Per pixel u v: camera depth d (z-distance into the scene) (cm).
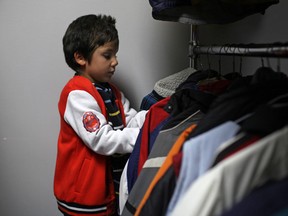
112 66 90
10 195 116
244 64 117
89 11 106
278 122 44
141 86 113
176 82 93
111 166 95
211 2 81
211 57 113
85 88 86
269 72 58
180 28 111
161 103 80
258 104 53
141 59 111
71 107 85
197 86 81
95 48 86
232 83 67
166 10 83
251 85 54
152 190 58
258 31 115
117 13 107
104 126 83
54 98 111
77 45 87
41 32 105
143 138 78
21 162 114
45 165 115
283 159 40
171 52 112
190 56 99
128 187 79
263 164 40
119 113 96
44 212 119
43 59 107
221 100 55
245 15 92
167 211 50
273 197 37
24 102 109
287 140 40
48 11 104
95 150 83
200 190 40
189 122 69
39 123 112
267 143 40
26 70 107
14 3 102
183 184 48
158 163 66
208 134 49
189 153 48
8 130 111
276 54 54
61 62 108
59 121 113
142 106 100
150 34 110
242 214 37
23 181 115
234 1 82
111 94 96
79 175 88
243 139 45
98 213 89
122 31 108
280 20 116
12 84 108
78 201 88
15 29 104
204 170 47
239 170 39
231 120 53
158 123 77
